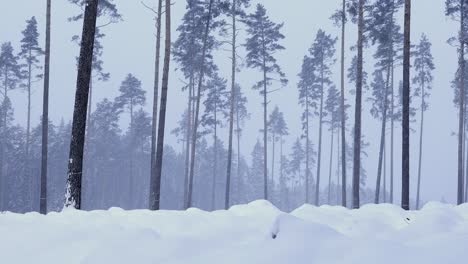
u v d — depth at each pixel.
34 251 4.50
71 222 5.82
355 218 6.57
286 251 3.53
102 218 6.24
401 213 7.04
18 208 45.97
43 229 5.19
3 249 4.61
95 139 54.16
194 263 3.71
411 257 3.18
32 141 52.00
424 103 39.78
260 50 30.14
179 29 26.48
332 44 36.75
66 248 4.47
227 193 25.81
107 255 3.93
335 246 3.51
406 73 12.48
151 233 4.41
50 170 52.75
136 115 54.41
